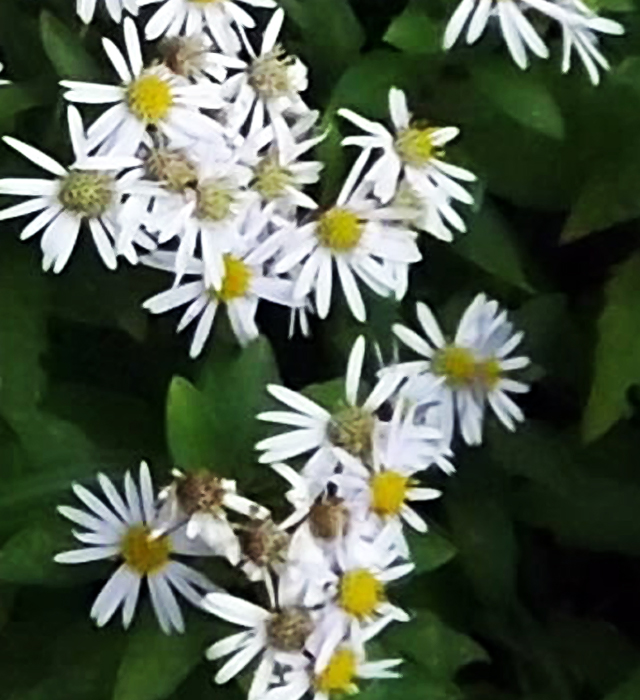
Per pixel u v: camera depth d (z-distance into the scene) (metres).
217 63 0.40
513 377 0.44
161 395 0.43
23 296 0.41
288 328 0.43
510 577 0.44
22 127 0.41
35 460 0.41
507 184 0.44
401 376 0.41
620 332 0.42
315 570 0.39
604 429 0.42
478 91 0.42
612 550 0.45
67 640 0.41
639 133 0.43
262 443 0.39
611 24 0.42
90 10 0.40
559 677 0.45
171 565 0.40
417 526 0.41
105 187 0.40
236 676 0.40
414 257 0.41
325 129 0.41
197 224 0.40
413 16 0.42
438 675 0.41
